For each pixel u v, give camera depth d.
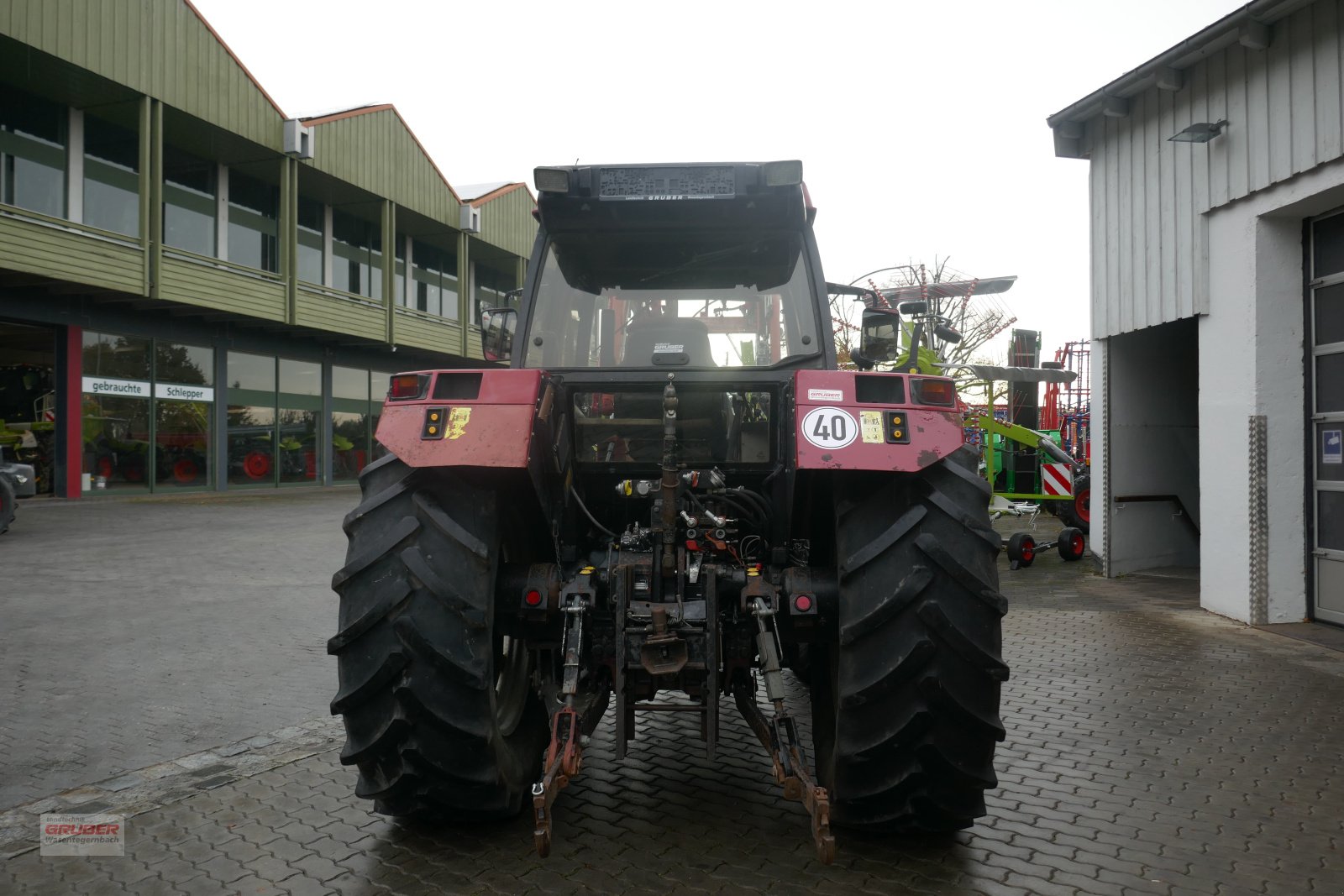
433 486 2.98
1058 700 4.98
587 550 3.66
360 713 2.90
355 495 22.08
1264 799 3.59
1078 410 15.07
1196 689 5.21
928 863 3.01
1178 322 9.78
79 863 3.04
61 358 18.50
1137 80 7.89
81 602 7.95
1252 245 6.98
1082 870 2.97
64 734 4.45
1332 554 6.80
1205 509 7.51
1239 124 7.04
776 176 3.47
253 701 5.04
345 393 26.19
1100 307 9.13
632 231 3.71
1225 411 7.27
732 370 3.70
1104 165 8.91
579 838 3.20
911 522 2.84
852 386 3.00
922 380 3.02
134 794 3.67
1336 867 3.01
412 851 3.11
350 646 2.88
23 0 15.55
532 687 3.65
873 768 2.89
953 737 2.81
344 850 3.12
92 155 18.58
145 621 7.18
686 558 3.17
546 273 3.79
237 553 11.23
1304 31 6.40
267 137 20.72
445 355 28.73
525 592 3.12
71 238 16.81
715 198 3.55
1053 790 3.67
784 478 3.55
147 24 17.77
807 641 3.28
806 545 3.56
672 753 4.12
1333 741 4.29
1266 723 4.57
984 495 2.93
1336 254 6.73
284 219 21.67
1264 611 6.96
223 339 22.09
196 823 3.38
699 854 3.07
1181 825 3.33
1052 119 9.08
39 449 18.80
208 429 21.86
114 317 19.36
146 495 20.22
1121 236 8.64
